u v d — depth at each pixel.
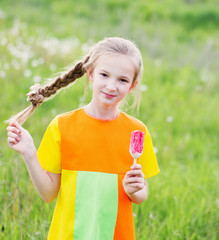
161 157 4.54
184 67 8.84
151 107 6.26
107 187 1.81
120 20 12.31
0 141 3.71
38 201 2.98
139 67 1.84
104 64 1.76
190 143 5.24
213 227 3.07
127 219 1.85
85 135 1.85
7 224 2.71
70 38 9.08
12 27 9.02
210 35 12.93
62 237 1.79
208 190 3.69
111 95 1.76
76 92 5.88
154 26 12.52
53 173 1.88
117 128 1.89
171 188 3.54
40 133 4.20
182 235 2.90
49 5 12.87
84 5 13.33
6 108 4.98
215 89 7.98
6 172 3.18
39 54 7.23
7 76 6.03
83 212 1.78
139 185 1.72
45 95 1.95
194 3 15.98
